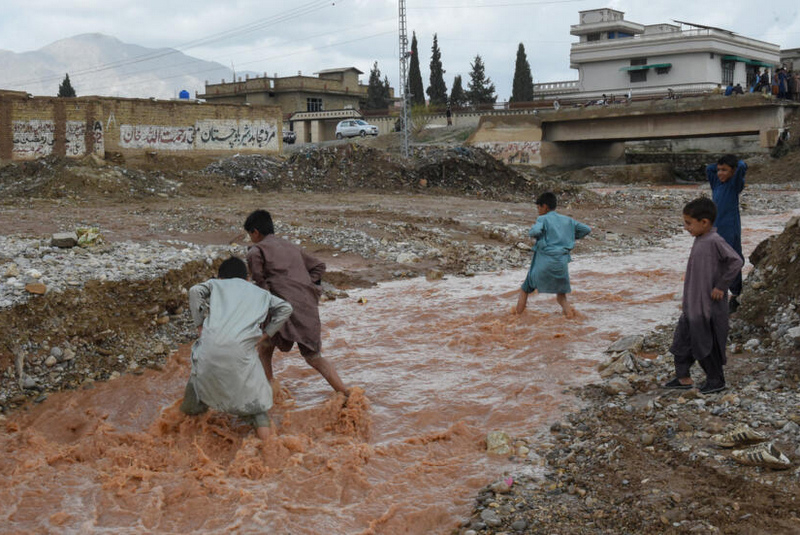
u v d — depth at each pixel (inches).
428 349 309.3
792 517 150.3
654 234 709.3
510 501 174.1
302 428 222.8
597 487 177.3
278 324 218.8
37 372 260.8
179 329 322.3
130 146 1409.9
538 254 347.9
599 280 456.1
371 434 218.7
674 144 2199.8
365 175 1143.6
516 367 278.4
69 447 208.2
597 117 1937.7
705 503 160.7
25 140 1283.2
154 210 757.9
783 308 277.7
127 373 276.8
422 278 472.4
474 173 1194.0
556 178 1865.2
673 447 191.5
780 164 1657.2
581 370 271.4
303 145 2353.6
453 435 215.8
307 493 180.9
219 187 1032.2
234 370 202.4
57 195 872.9
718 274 221.5
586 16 2824.8
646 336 308.3
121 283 315.9
